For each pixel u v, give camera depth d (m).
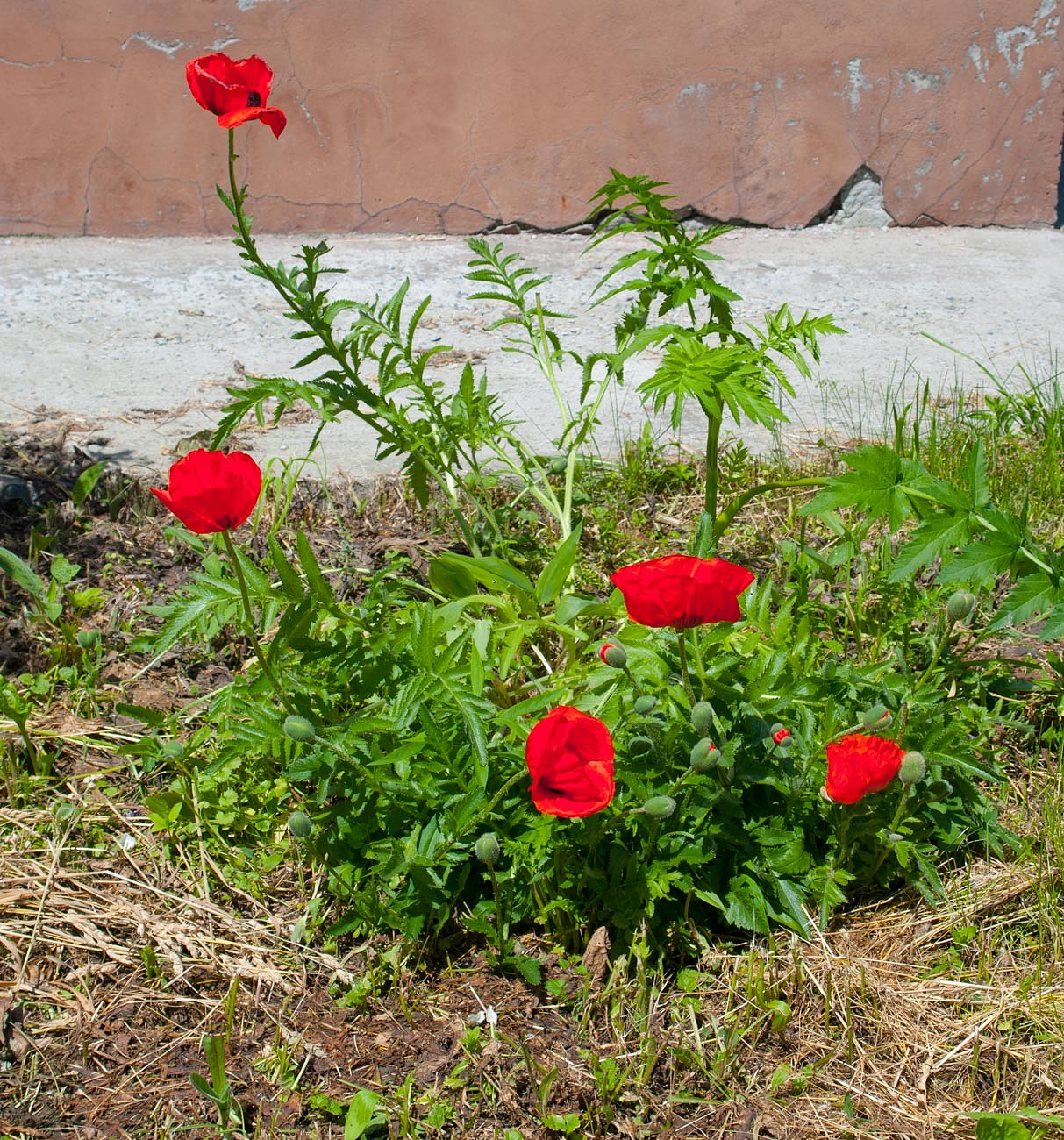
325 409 3.02
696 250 3.15
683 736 2.26
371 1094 1.93
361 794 2.32
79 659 3.12
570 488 3.39
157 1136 1.95
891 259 7.16
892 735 2.41
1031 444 4.38
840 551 3.10
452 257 7.11
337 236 7.53
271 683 2.36
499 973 2.26
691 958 2.29
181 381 5.12
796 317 6.16
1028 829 2.59
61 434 4.40
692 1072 2.07
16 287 6.30
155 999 2.21
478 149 7.46
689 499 4.07
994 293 6.59
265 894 2.44
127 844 2.54
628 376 5.28
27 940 2.31
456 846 2.22
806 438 4.59
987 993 2.23
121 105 7.25
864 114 7.61
